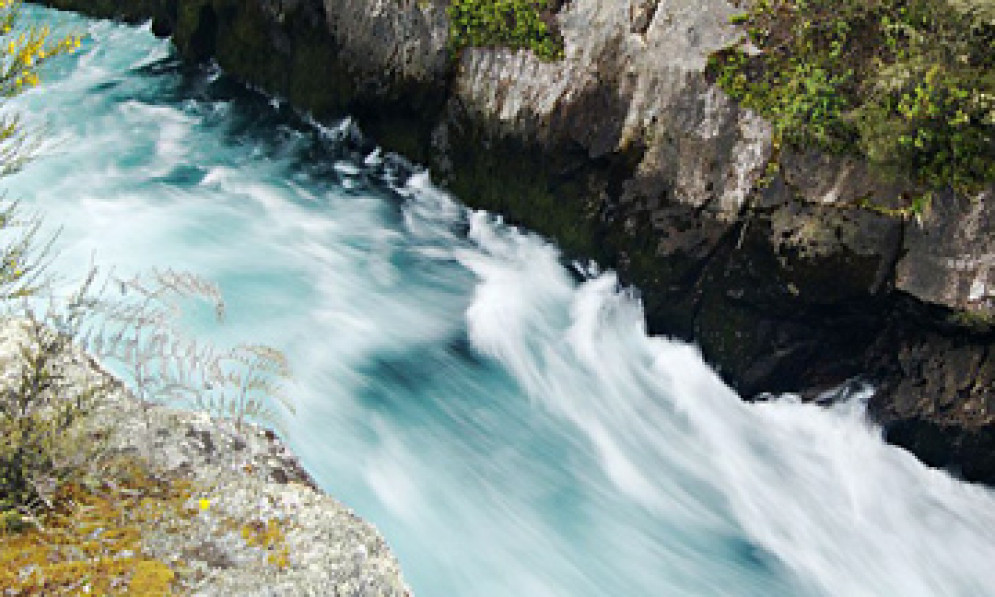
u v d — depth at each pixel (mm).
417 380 7867
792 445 7648
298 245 9547
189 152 11219
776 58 7594
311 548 2854
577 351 8445
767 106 7570
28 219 8812
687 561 6551
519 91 9133
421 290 9094
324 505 3072
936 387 7203
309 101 11445
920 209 6879
